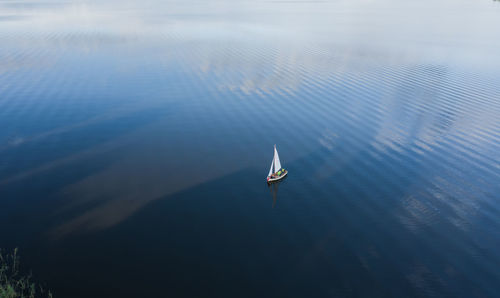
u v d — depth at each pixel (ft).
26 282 94.99
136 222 120.26
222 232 116.57
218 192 138.62
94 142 177.27
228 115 213.25
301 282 97.86
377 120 203.21
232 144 178.60
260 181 146.72
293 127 197.16
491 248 110.01
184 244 110.83
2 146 169.07
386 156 164.55
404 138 181.27
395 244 112.16
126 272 99.55
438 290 95.55
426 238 114.42
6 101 221.87
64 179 144.25
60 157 161.58
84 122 199.31
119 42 406.82
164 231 116.37
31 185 139.23
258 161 162.71
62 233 113.91
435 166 155.33
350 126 196.65
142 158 163.22
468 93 241.96
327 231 117.91
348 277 99.81
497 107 216.54
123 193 136.36
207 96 243.19
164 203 130.93
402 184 143.23
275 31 505.25
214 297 92.38
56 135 182.70
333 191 139.44
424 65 317.83
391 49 387.34
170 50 371.56
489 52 363.35
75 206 127.54
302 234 116.47
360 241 113.50
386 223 121.39
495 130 186.70
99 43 397.60
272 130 193.88
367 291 95.35
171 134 188.24
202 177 148.97
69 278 96.94
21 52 341.82
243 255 107.14
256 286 96.22
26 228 115.75
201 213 125.80
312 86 262.88
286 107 224.53
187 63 322.14
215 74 291.38
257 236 115.24
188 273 99.91
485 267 102.89
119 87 256.11
